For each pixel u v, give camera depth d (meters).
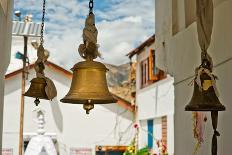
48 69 18.08
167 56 6.94
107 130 18.38
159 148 14.57
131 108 18.44
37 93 5.78
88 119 18.30
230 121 4.62
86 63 4.50
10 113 17.67
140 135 17.72
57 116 18.05
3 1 5.25
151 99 16.27
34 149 14.72
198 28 4.45
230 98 4.64
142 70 17.77
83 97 4.35
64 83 18.17
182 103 6.34
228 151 4.65
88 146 18.17
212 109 4.02
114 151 18.23
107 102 4.50
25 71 15.44
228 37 4.70
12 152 17.47
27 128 17.61
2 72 5.29
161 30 7.18
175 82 6.67
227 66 4.73
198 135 5.73
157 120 15.79
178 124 6.54
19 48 19.66
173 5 6.73
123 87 24.12
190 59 5.94
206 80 4.07
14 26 15.57
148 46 16.47
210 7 4.52
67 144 18.00
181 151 6.40
